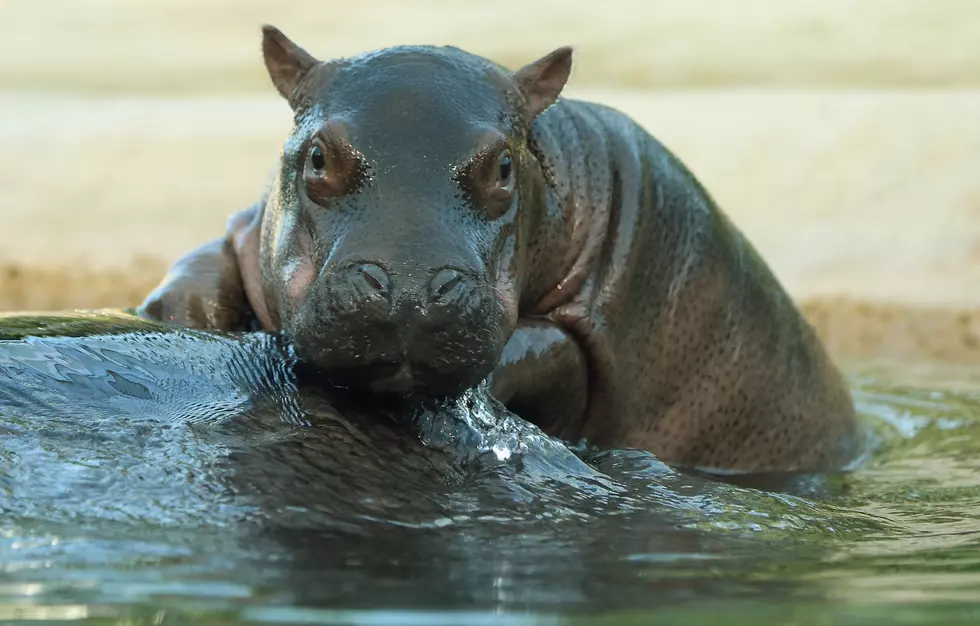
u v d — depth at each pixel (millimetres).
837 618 12156
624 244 23047
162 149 57281
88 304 47219
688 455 25062
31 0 85625
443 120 17984
